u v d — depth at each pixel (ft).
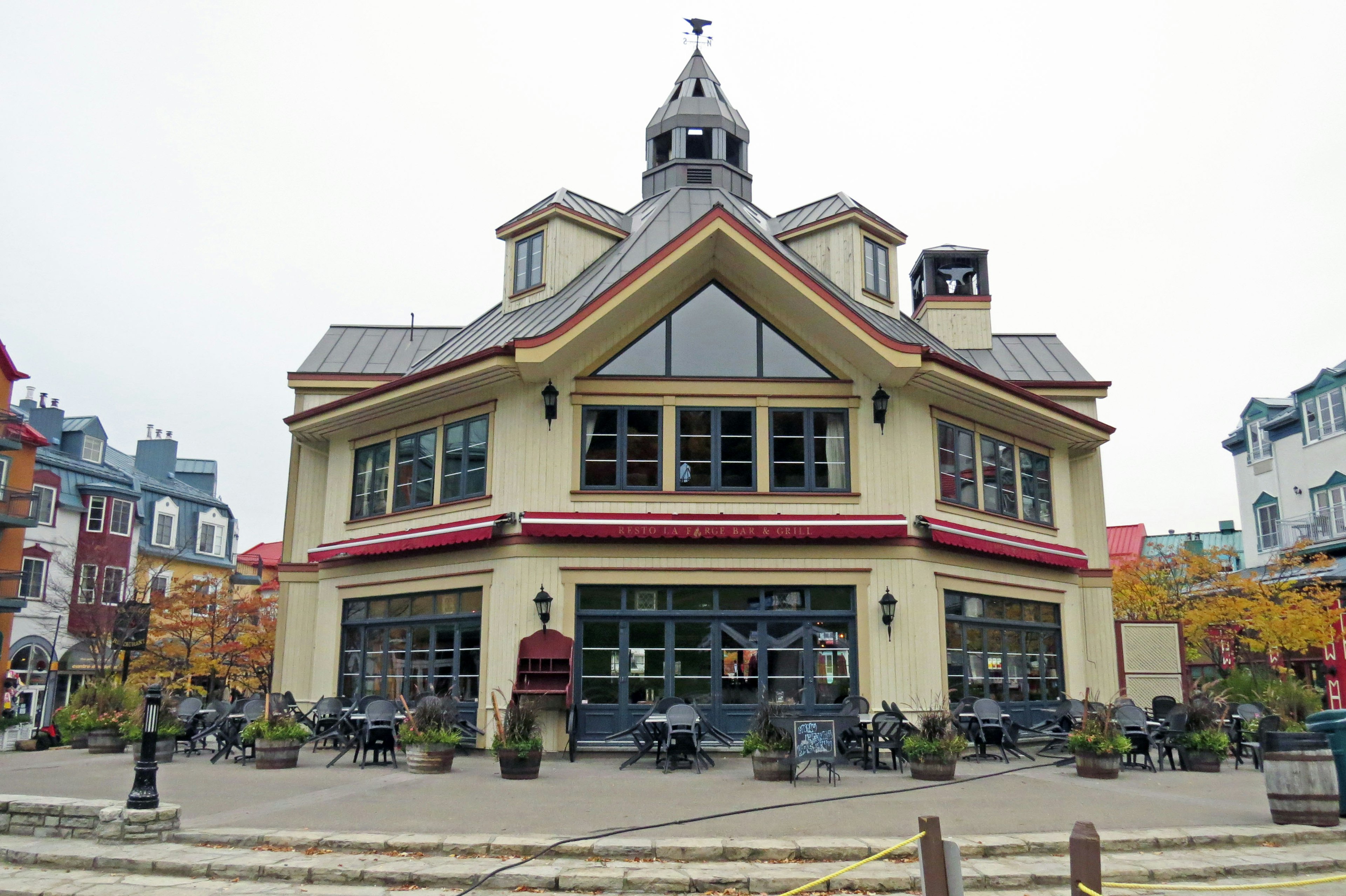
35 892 29.22
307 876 30.60
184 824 36.14
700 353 67.97
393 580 71.26
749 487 66.13
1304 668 117.60
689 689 63.72
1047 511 80.12
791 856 32.19
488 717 62.80
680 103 91.71
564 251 74.79
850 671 64.23
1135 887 25.39
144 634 134.21
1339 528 136.87
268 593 197.36
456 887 30.01
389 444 74.69
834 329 65.51
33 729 120.78
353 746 64.44
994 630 71.92
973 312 90.22
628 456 66.03
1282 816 37.63
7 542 124.88
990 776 52.03
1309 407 144.46
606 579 64.13
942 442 70.54
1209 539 206.80
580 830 35.17
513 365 63.21
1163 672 81.05
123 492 154.51
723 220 63.82
